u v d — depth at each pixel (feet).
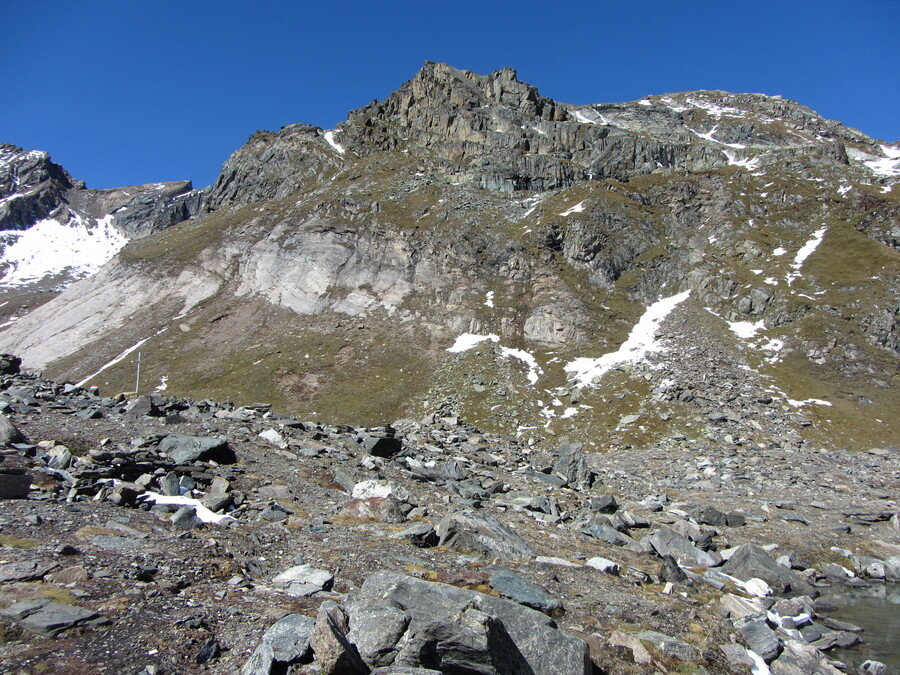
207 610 31.04
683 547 68.18
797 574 67.00
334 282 347.36
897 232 314.35
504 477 94.07
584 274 331.57
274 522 51.57
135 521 43.75
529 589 42.09
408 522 57.52
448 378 257.75
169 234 489.26
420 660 27.45
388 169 476.54
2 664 22.98
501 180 451.12
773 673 40.01
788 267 302.86
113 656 25.04
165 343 322.34
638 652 36.45
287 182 498.28
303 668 25.95
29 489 45.39
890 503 110.32
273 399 254.47
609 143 499.51
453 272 338.54
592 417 214.90
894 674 43.88
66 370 311.88
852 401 209.56
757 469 144.77
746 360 243.40
